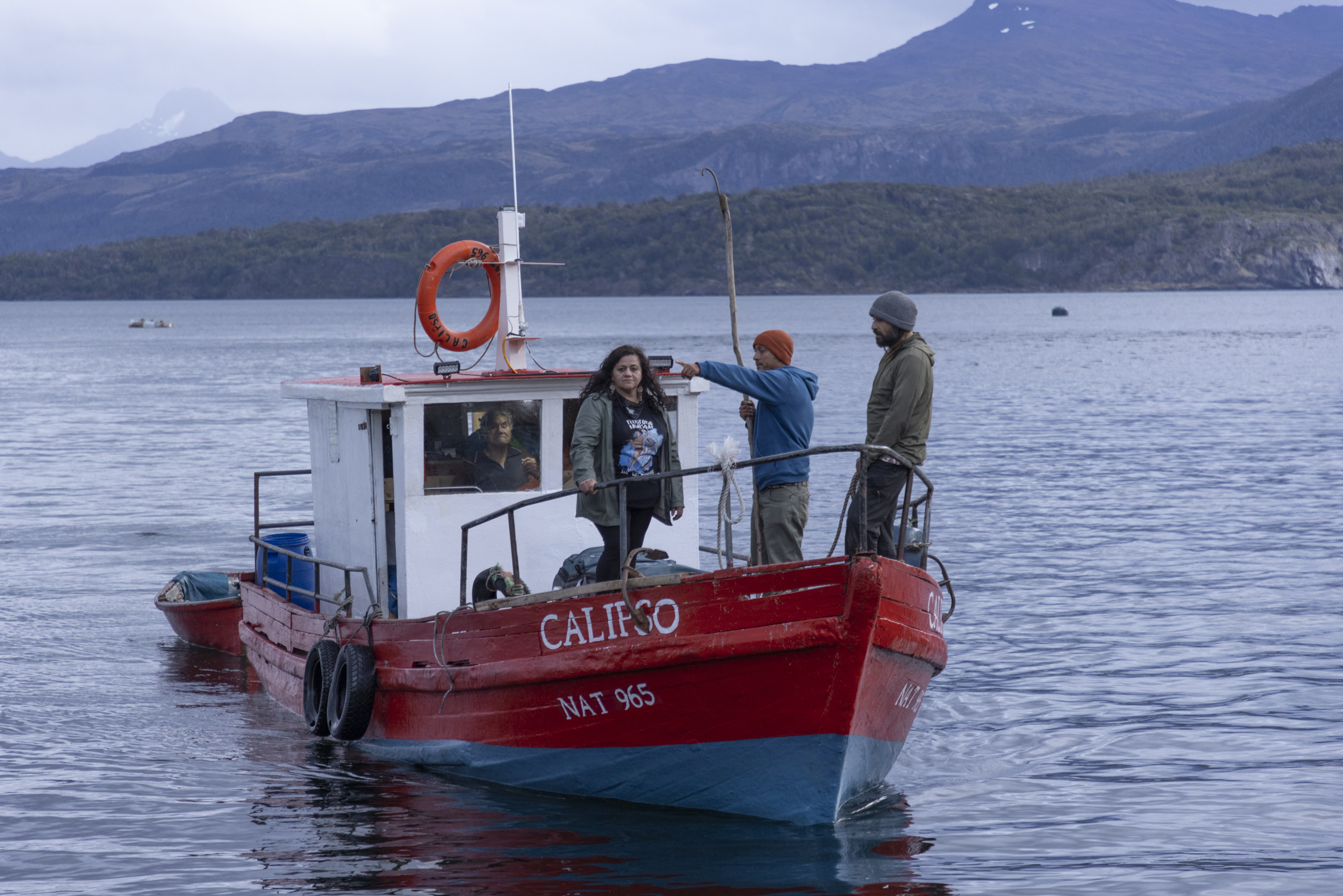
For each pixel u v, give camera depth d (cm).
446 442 1076
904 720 973
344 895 821
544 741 984
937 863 875
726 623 900
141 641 1578
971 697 1279
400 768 1074
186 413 4944
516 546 1024
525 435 1098
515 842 909
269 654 1316
